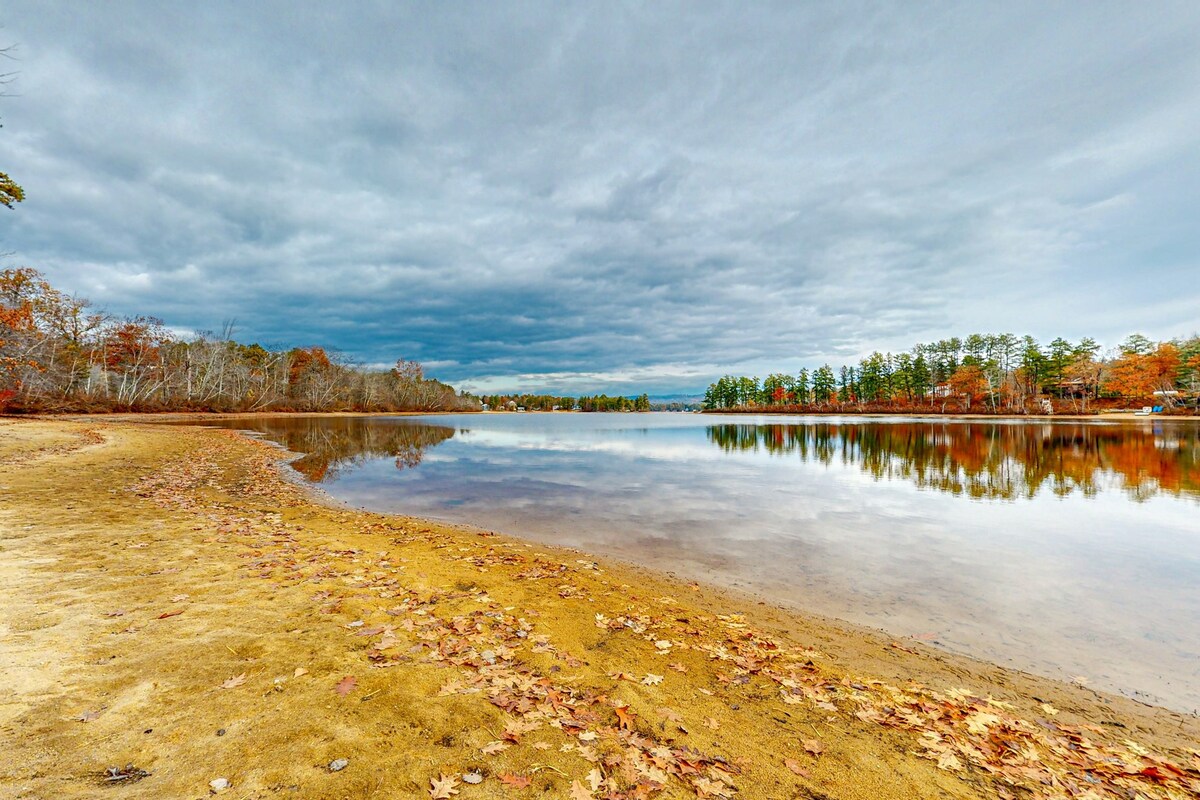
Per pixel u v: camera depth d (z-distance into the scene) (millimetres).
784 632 6129
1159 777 3453
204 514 9961
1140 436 38312
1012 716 4367
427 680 3982
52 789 2521
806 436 41625
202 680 3752
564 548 9695
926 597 7582
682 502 14406
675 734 3545
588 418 106000
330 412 94125
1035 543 10539
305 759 2928
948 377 98312
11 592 5297
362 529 9992
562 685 4141
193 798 2553
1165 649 5992
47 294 42281
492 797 2744
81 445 20000
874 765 3338
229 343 83312
